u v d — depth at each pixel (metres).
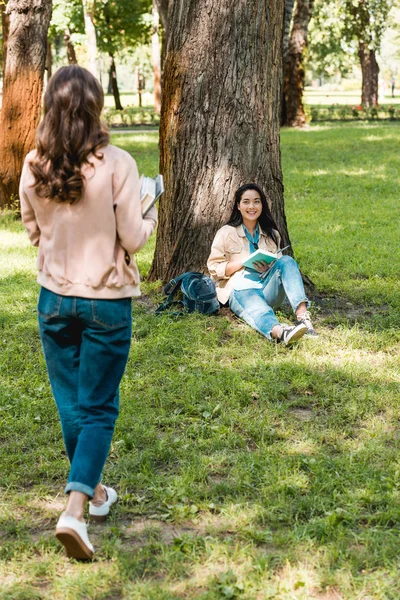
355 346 5.70
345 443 4.10
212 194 6.75
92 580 2.92
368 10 37.22
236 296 6.07
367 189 14.55
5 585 2.93
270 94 6.73
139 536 3.28
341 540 3.15
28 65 11.63
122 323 3.07
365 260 8.59
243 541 3.20
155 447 4.05
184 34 6.56
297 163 18.17
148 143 23.39
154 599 2.80
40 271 3.12
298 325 5.52
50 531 3.34
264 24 6.56
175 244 6.92
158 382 5.02
